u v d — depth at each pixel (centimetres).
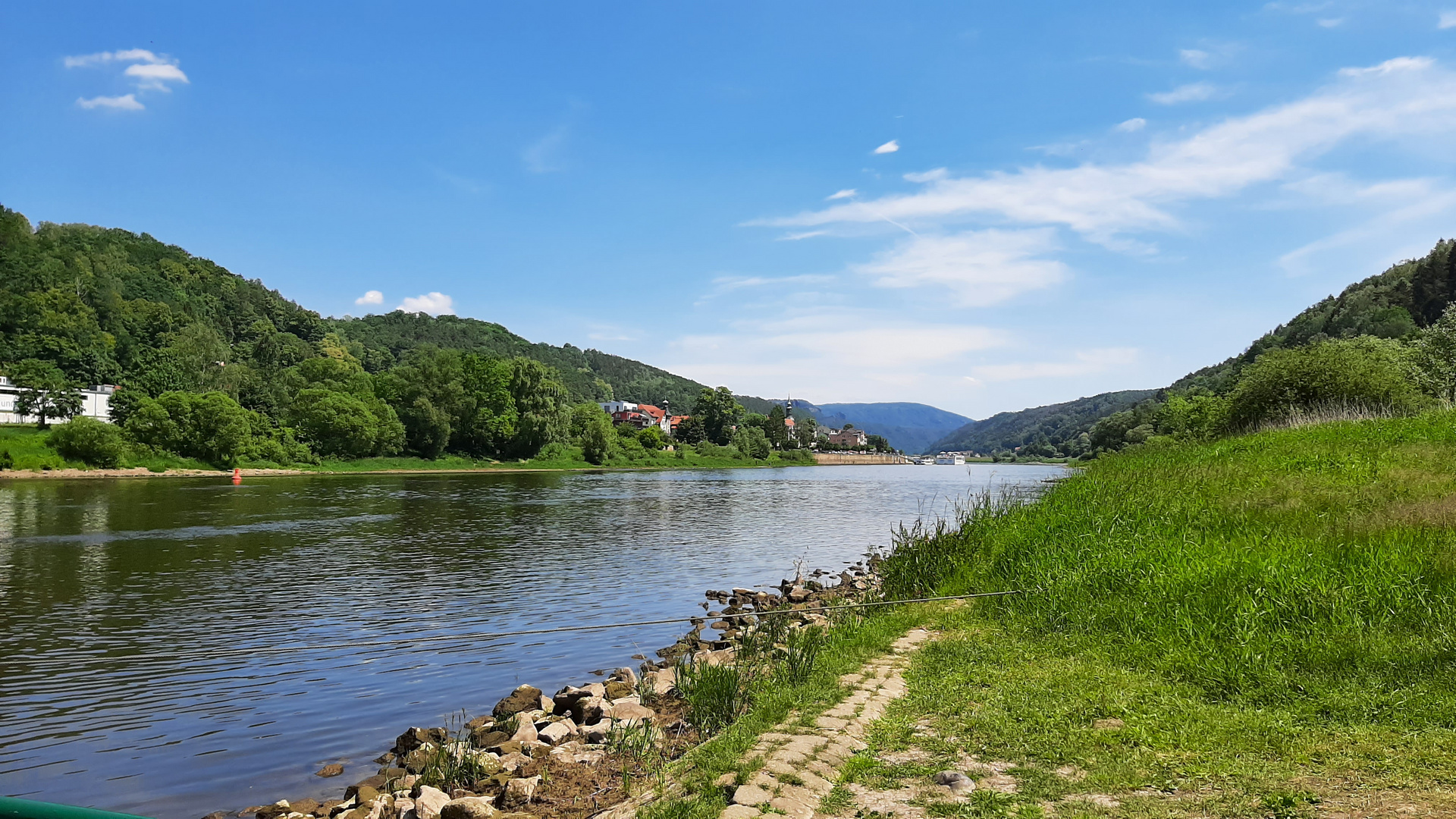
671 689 1202
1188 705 790
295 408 10269
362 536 3450
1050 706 819
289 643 1661
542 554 2973
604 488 7581
